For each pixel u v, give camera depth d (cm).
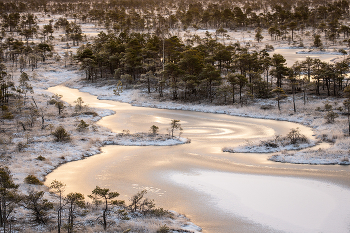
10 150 4306
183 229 2195
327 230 2286
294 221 2438
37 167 3738
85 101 9706
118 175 3625
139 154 4556
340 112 6944
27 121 6131
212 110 8312
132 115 7812
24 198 2372
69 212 2261
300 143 4966
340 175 3509
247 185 3247
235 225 2391
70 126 6069
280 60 9762
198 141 5419
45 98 8894
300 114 7169
